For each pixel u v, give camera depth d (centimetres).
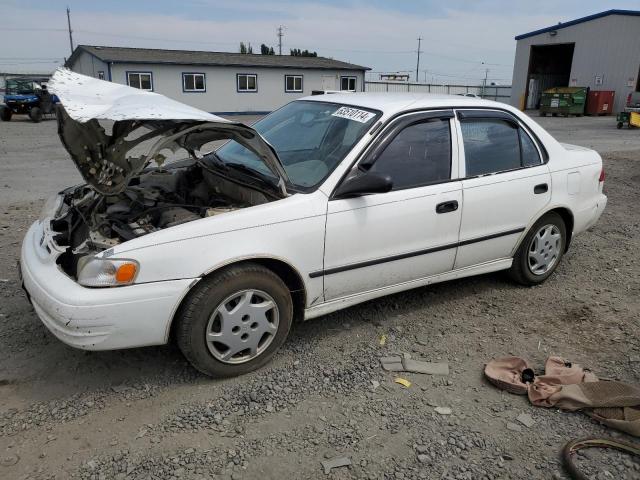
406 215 367
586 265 538
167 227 311
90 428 280
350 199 346
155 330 296
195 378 327
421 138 380
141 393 311
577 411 305
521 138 440
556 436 286
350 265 353
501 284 482
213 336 311
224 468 255
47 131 1961
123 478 246
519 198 428
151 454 262
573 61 3272
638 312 431
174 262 293
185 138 352
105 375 327
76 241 331
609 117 2938
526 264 461
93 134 330
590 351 372
